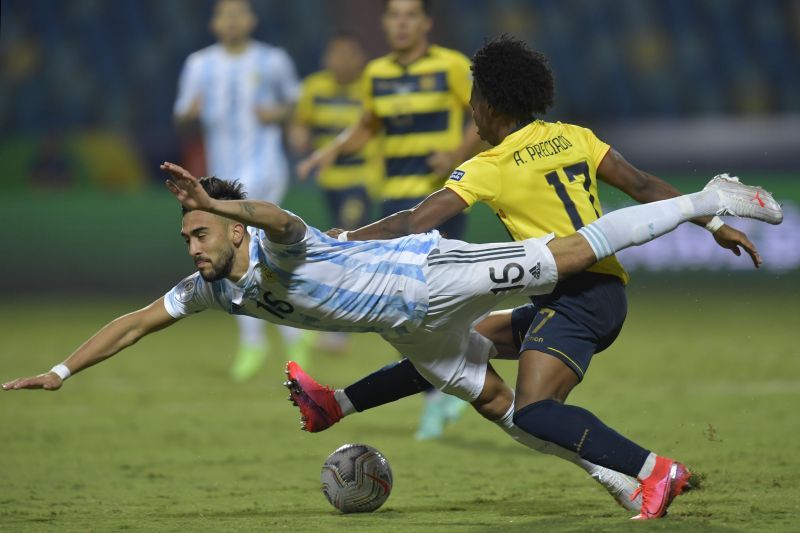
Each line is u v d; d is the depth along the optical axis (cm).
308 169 2745
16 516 1716
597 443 1547
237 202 1446
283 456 2359
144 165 5972
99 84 7388
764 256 5381
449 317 1631
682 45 7681
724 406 2891
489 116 1712
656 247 5409
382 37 7381
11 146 6016
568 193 1661
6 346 4200
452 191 1648
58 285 5709
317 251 1562
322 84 3931
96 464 2262
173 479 2095
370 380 1783
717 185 1694
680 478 1541
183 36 7594
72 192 5903
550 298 1648
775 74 7525
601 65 7581
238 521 1653
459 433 2647
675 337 4462
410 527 1576
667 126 5894
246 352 3603
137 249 5647
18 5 7675
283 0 7550
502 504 1795
